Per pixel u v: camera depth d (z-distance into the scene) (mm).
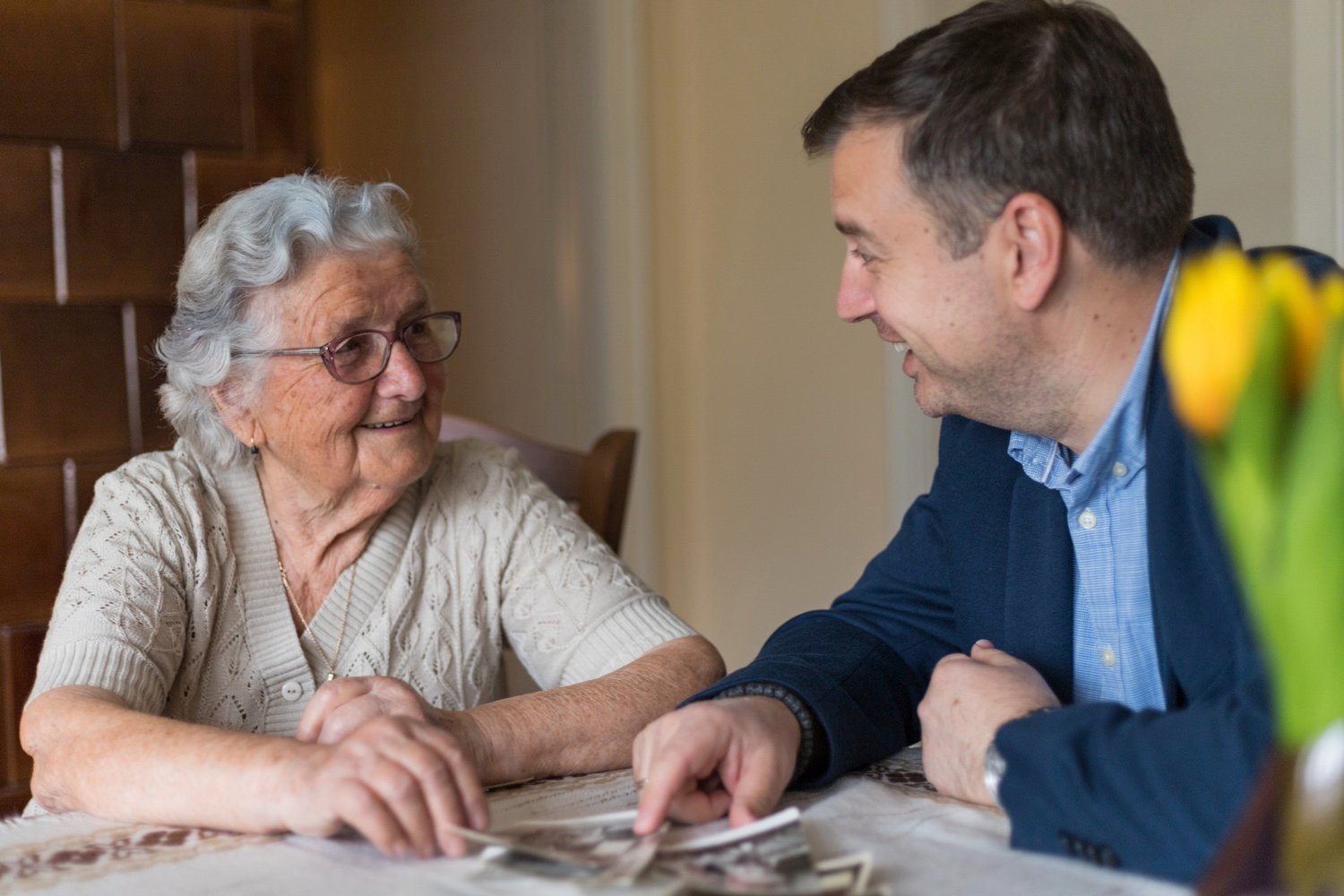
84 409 2527
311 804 937
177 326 1490
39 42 2439
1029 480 1214
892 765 1163
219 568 1494
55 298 2486
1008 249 1028
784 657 1202
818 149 1124
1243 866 555
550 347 3746
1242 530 517
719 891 771
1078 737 877
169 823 1017
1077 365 1070
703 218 3615
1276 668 528
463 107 3959
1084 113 1007
